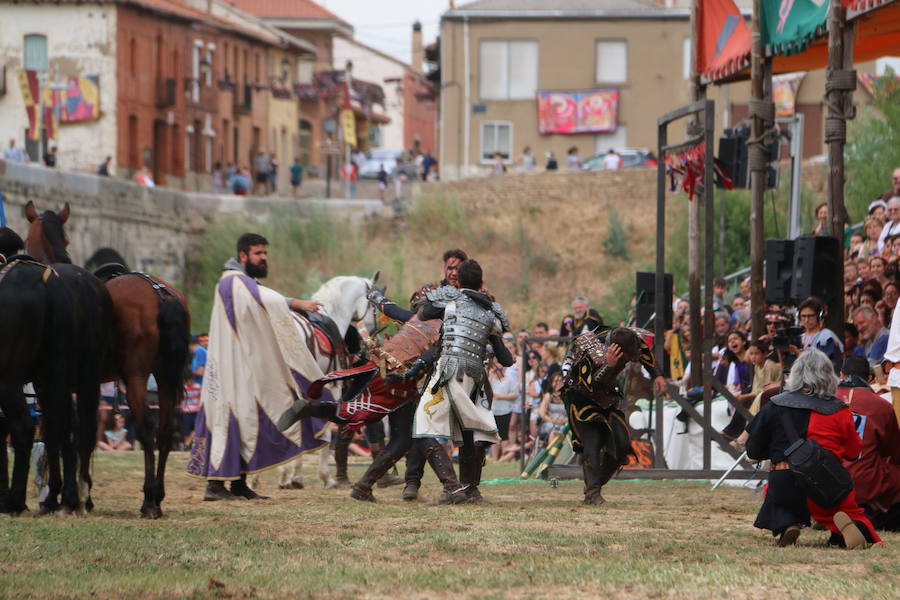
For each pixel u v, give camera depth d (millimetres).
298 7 128375
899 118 50281
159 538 13211
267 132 111062
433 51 100750
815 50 29234
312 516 15852
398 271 73125
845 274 27109
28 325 14719
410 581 10758
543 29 94875
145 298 16000
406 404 18625
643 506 18047
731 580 10914
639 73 94562
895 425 15391
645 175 78875
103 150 86062
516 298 73312
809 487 13234
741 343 25547
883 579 11203
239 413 18688
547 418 28312
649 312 24312
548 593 10352
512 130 95312
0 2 86125
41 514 15516
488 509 17031
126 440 35469
